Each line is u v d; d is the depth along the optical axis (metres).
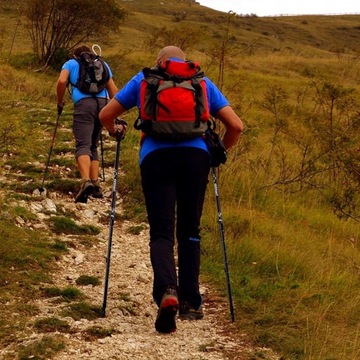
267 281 6.84
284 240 8.36
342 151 11.05
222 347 5.16
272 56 37.25
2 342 5.06
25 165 10.46
